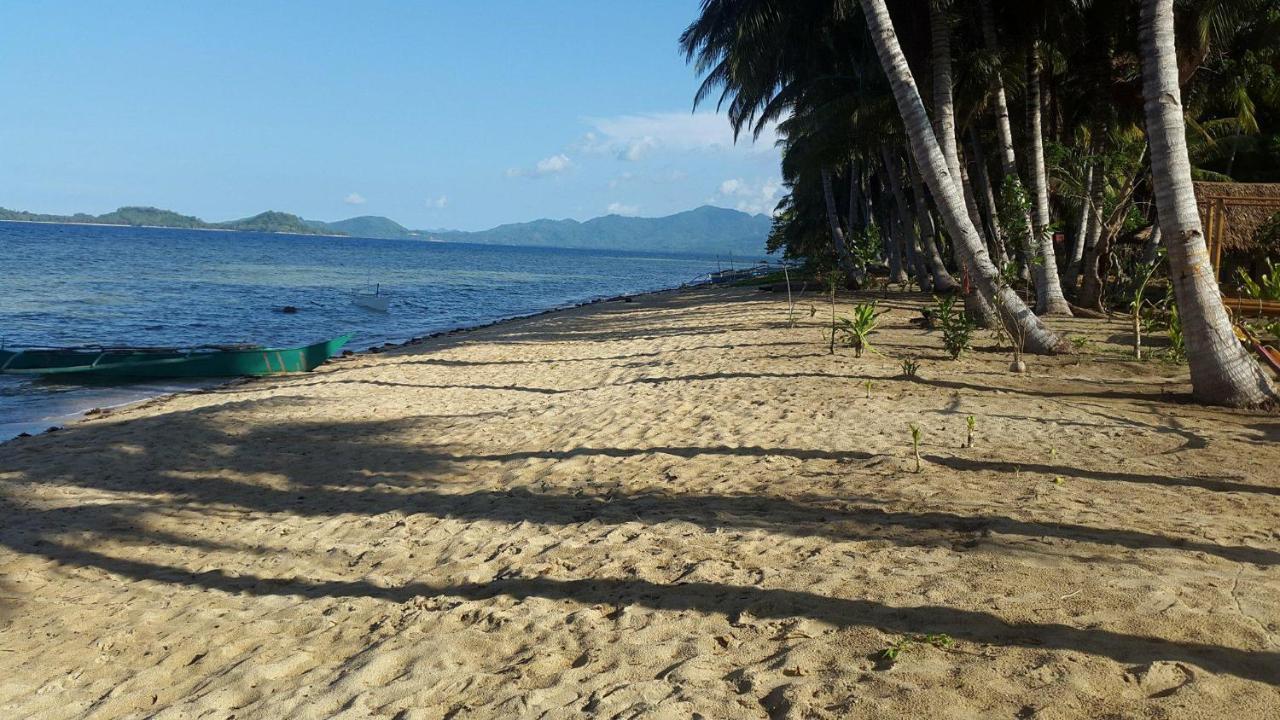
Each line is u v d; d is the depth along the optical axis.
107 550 6.85
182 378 18.38
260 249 130.00
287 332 28.88
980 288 13.41
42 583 6.19
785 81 30.02
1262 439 7.46
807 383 11.47
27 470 9.51
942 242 41.34
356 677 4.07
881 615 4.03
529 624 4.52
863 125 23.75
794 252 60.03
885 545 5.07
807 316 21.95
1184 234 9.20
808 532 5.49
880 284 35.75
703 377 12.88
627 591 4.82
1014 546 4.80
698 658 3.81
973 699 3.15
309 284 55.00
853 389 10.80
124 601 5.74
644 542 5.67
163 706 4.15
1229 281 23.83
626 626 4.31
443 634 4.54
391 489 8.10
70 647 5.02
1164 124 9.16
